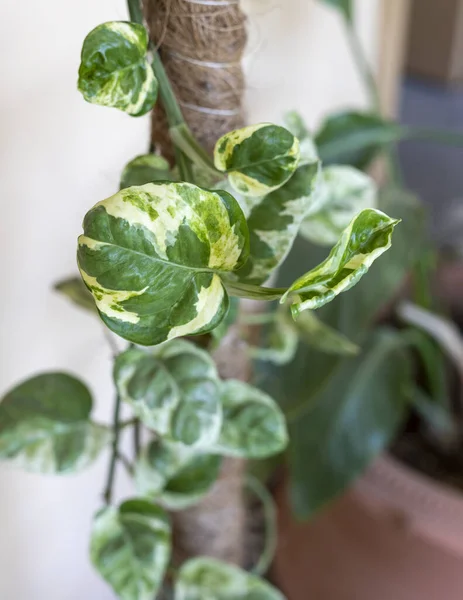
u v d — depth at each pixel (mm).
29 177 631
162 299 479
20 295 661
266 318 658
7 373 675
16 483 718
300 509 795
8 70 598
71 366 716
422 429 964
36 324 679
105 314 475
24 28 595
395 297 967
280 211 540
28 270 658
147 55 520
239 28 533
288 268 754
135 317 479
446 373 959
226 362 621
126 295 474
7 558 738
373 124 754
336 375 828
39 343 687
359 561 821
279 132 507
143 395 562
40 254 659
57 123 631
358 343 819
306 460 803
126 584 590
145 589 591
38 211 646
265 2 632
